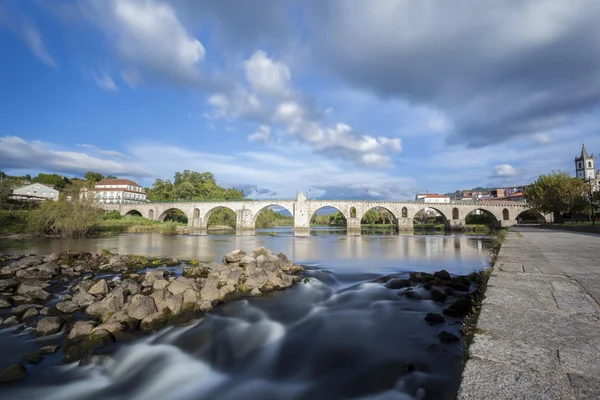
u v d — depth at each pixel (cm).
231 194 13362
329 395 679
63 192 5353
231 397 697
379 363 788
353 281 1716
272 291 1477
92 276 1848
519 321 498
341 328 1044
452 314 1102
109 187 11206
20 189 8731
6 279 1620
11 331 1022
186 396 706
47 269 1839
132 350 898
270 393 707
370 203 9581
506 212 9419
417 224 12062
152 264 2269
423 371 728
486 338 436
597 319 504
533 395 300
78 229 5222
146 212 9769
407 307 1214
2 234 5069
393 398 639
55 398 700
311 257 2861
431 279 1600
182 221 11638
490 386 319
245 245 4178
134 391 727
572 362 362
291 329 1049
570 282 761
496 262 1081
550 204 6103
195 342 955
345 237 6109
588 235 2805
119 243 4297
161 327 1048
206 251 3347
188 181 12650
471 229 9325
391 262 2481
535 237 2498
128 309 1088
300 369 796
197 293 1282
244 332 1028
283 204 9675
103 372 796
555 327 471
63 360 838
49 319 1029
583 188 5831
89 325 993
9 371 757
